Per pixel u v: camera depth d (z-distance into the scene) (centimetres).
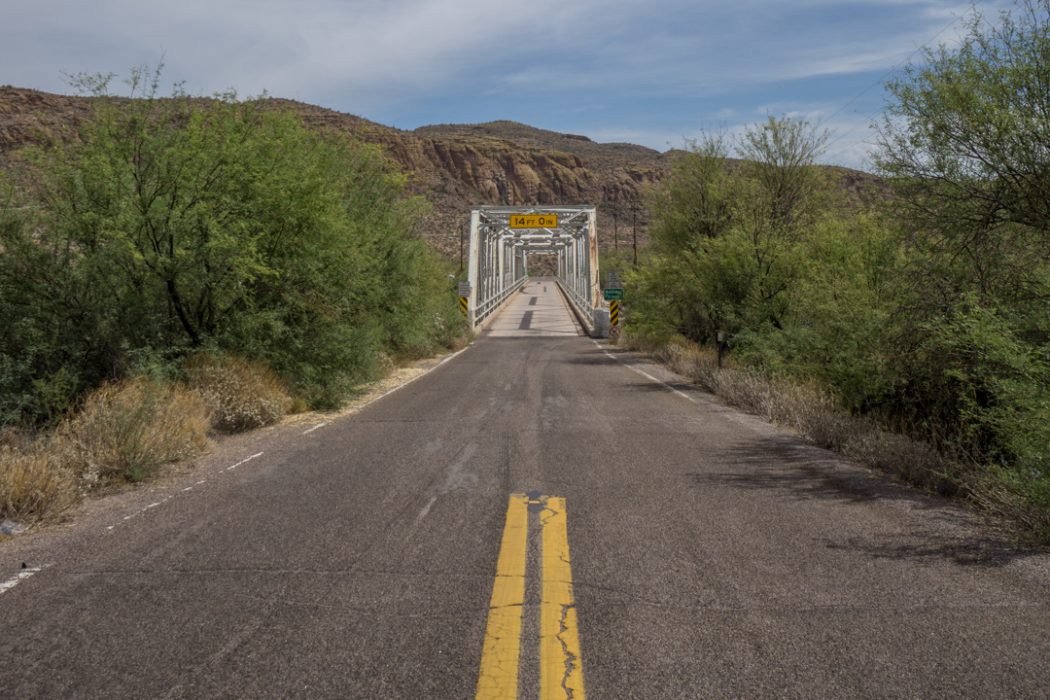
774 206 2091
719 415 1220
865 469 781
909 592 423
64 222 1050
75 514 620
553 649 350
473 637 364
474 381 1858
